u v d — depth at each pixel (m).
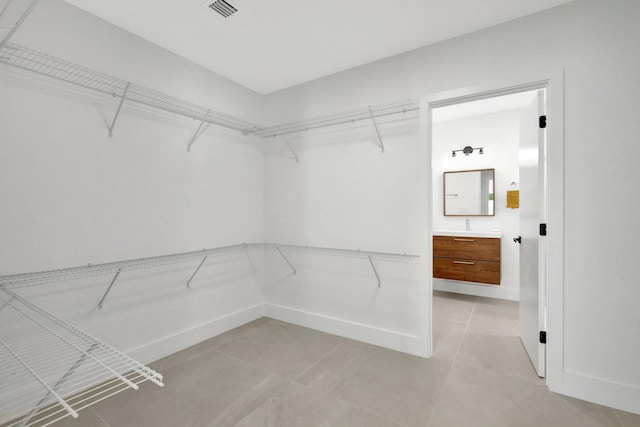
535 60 1.91
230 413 1.69
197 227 2.61
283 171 3.12
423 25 2.06
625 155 1.69
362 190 2.62
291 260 3.07
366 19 2.00
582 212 1.78
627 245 1.69
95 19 1.97
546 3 1.83
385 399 1.81
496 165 3.90
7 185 1.65
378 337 2.54
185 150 2.52
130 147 2.16
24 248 1.70
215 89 2.74
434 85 2.27
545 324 2.01
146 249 2.25
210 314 2.72
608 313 1.74
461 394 1.86
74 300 1.89
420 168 2.32
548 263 1.87
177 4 1.86
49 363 1.77
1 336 1.63
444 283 4.20
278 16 1.97
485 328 2.88
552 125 1.84
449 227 4.21
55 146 1.81
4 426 1.55
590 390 1.78
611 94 1.71
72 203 1.88
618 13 1.70
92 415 1.67
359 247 2.65
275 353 2.39
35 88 1.74
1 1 1.61
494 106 3.69
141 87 2.18
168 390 1.90
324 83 2.81
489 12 1.92
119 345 2.10
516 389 1.90
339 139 2.74
